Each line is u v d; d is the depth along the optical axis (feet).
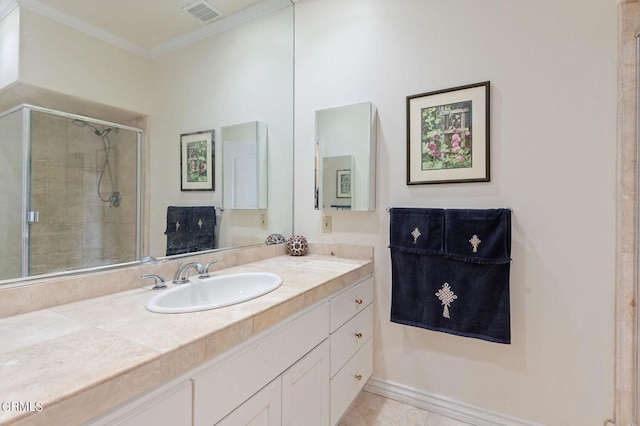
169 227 4.99
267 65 6.85
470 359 5.57
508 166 5.24
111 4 4.26
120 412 2.22
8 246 3.26
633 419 4.41
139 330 2.89
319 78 7.13
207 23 5.60
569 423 4.86
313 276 5.04
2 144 3.23
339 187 6.67
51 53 3.67
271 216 7.01
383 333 6.38
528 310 5.11
